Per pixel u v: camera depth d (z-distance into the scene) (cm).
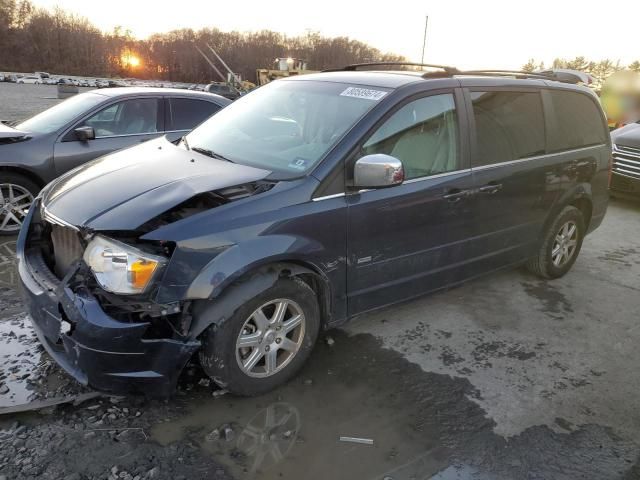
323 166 303
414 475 252
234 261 263
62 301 259
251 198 280
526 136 422
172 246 254
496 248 418
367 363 342
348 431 279
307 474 248
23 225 323
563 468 263
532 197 429
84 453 250
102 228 255
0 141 527
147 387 261
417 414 297
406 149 340
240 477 243
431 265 369
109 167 329
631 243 638
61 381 298
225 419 280
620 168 793
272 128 357
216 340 271
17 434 258
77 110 591
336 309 324
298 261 294
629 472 264
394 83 352
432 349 366
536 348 378
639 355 378
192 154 348
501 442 279
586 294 477
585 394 327
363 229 317
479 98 388
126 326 247
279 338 298
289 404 297
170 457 251
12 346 330
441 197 354
